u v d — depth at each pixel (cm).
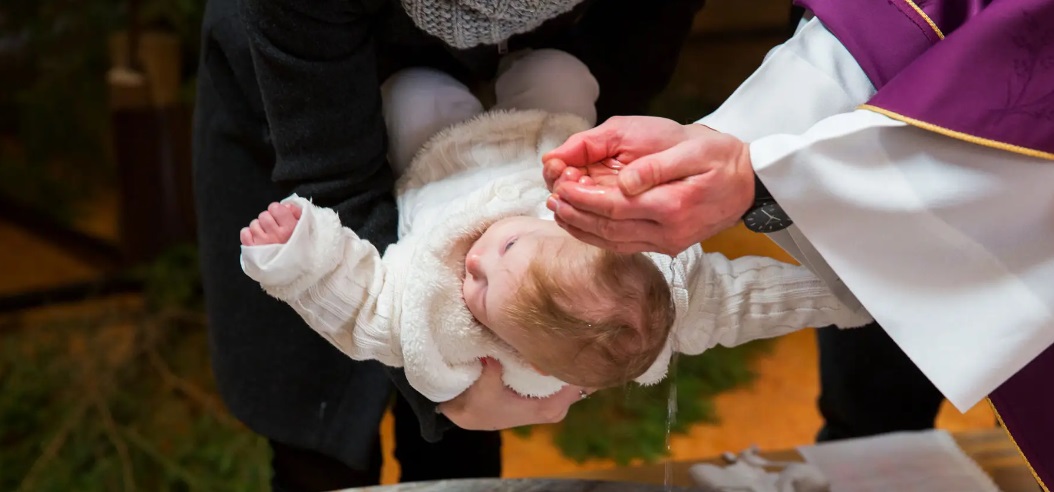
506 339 127
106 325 357
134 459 302
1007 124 107
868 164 111
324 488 185
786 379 347
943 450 189
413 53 157
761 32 405
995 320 112
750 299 138
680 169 101
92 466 304
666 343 133
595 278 121
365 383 166
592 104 156
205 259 168
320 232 126
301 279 127
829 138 110
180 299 357
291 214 126
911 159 111
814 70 126
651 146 106
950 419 322
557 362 125
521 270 123
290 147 135
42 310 384
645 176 99
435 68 160
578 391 139
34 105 464
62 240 452
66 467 297
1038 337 111
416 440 196
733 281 139
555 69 151
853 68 125
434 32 132
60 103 464
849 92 124
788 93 126
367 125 135
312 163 134
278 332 166
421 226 137
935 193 110
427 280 130
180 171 378
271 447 185
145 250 388
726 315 139
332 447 168
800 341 370
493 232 130
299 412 168
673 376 143
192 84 365
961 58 109
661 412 316
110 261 429
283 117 133
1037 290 111
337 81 130
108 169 484
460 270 133
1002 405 126
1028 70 107
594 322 121
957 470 182
